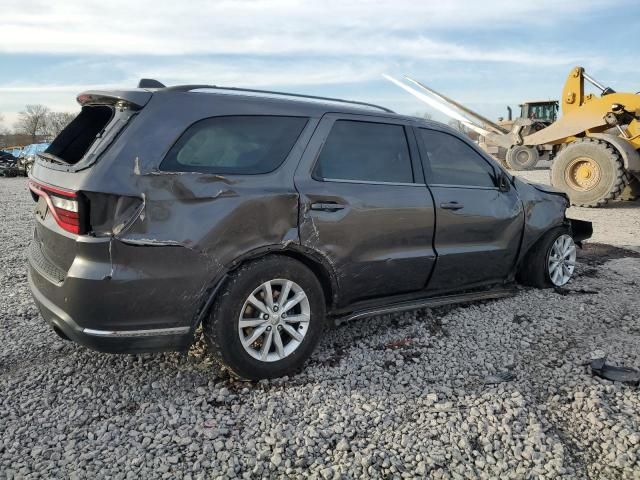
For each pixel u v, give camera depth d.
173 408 2.95
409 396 3.12
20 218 10.57
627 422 2.83
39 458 2.53
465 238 4.23
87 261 2.80
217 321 3.04
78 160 2.96
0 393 3.11
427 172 4.05
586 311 4.46
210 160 3.06
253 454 2.58
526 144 13.74
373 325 4.14
